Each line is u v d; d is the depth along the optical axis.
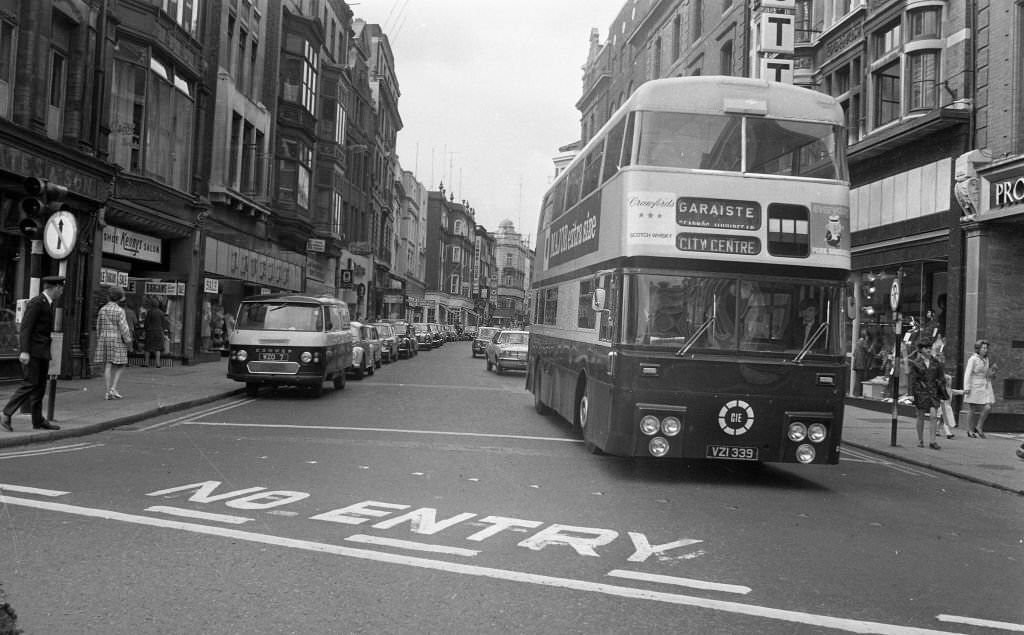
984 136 16.92
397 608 4.62
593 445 10.64
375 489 7.98
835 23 22.59
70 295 17.64
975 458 12.56
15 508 6.68
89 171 17.45
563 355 12.98
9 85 15.75
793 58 23.36
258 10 30.22
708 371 8.88
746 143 9.15
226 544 5.81
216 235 26.58
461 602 4.77
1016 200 15.67
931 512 8.51
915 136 18.58
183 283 22.56
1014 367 16.56
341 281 44.97
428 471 9.12
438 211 92.19
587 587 5.15
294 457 9.70
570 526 6.80
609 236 9.73
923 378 13.68
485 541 6.17
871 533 7.24
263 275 31.47
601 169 10.62
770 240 8.99
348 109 45.28
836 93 22.83
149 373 20.66
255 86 30.28
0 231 15.50
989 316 16.59
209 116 25.62
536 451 11.08
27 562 5.25
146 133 21.09
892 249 19.81
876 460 12.69
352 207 47.59
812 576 5.69
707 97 9.18
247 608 4.54
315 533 6.20
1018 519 8.41
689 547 6.32
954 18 17.86
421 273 85.25
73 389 15.80
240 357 16.62
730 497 8.62
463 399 18.27
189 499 7.22
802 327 9.02
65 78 17.52
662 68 39.09
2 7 15.38
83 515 6.51
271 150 32.12
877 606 5.07
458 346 63.78
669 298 8.95
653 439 8.84
